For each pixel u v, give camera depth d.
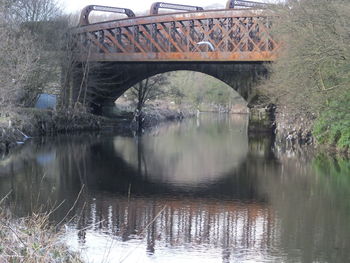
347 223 18.22
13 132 38.75
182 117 92.06
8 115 40.25
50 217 18.11
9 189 22.38
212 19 49.19
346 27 28.64
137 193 23.03
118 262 14.17
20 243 10.95
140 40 54.09
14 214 17.61
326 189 23.59
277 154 36.50
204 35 50.66
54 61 47.97
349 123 35.25
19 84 36.75
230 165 31.34
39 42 46.44
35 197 21.09
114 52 55.00
